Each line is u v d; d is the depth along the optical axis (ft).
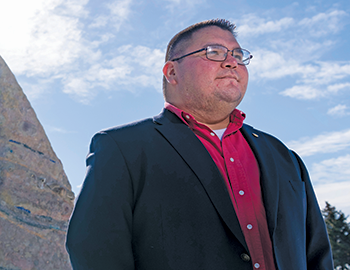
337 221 105.91
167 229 4.27
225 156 5.33
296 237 4.94
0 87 7.50
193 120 5.65
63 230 7.71
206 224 4.31
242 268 4.10
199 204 4.43
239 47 6.59
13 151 7.28
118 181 4.47
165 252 4.15
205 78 5.99
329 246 5.68
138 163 4.72
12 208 6.87
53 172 7.95
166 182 4.58
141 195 4.50
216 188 4.56
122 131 5.09
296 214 5.20
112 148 4.78
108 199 4.31
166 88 6.86
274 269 4.54
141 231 4.38
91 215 4.19
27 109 7.87
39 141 7.88
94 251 3.98
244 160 5.43
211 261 4.09
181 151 4.89
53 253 7.25
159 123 5.45
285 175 5.70
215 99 5.96
